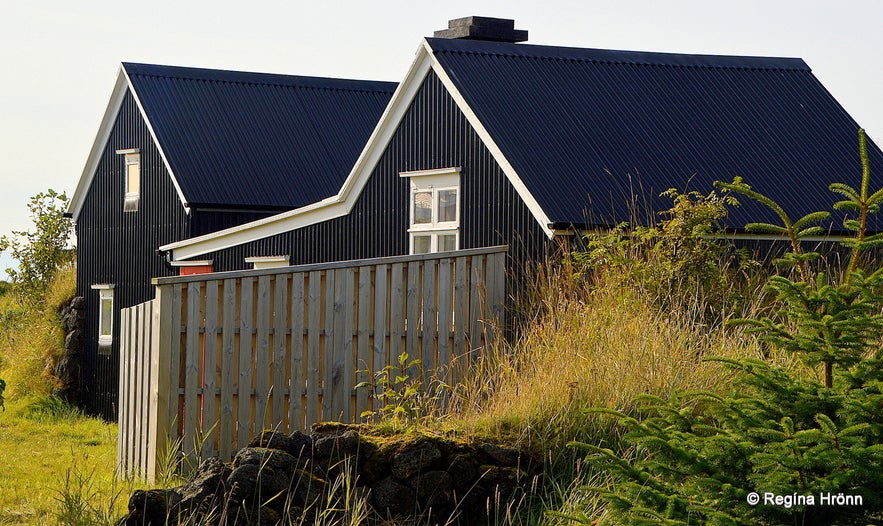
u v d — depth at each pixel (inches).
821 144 1524.4
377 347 1117.1
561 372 909.2
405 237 1531.7
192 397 1044.5
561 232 1224.8
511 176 1320.1
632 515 610.5
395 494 772.0
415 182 1517.0
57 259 2792.8
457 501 786.2
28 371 2326.5
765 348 944.9
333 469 776.3
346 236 1648.6
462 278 1165.1
